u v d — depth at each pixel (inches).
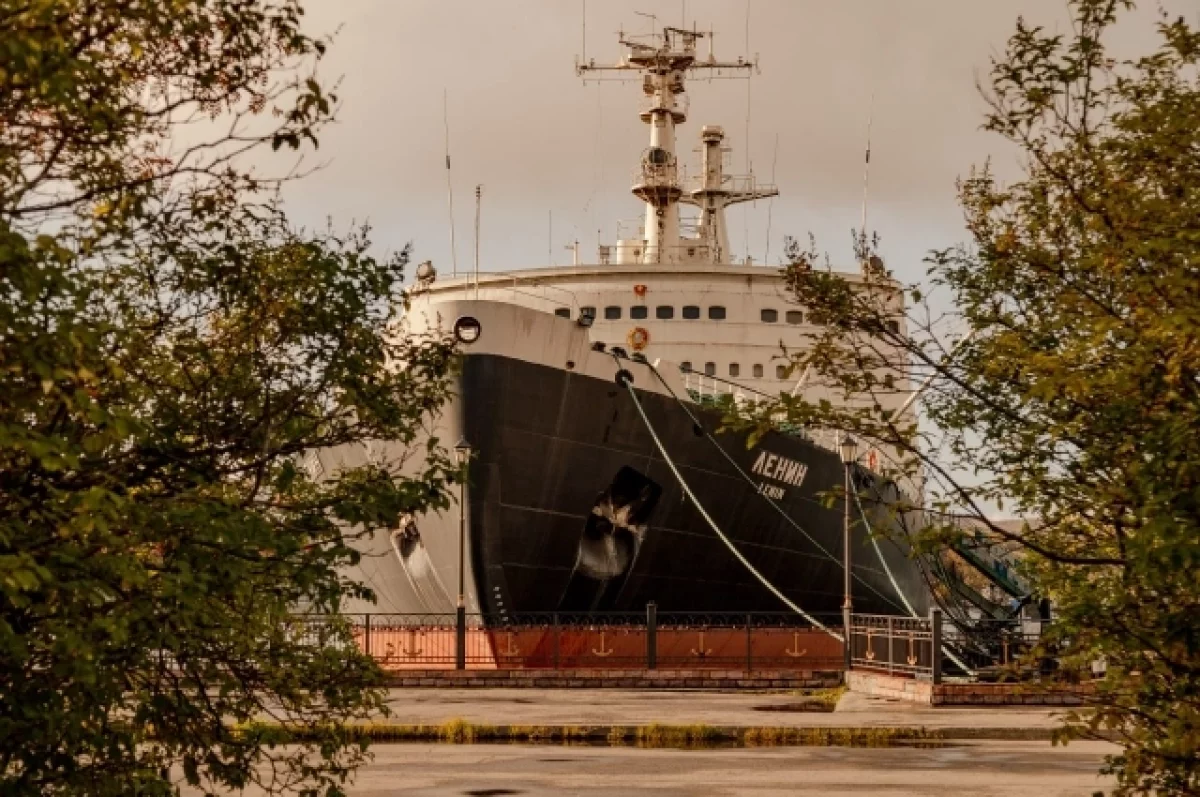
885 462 3432.6
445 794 1310.3
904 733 1872.5
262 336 746.2
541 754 1678.2
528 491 2640.3
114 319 729.0
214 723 740.7
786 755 1667.1
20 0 552.1
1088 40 711.1
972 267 762.2
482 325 2554.1
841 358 751.1
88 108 605.6
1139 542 597.0
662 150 3966.5
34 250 534.6
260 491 763.4
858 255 760.3
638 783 1395.2
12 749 629.6
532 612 2770.7
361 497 728.3
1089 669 713.6
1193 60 713.6
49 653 633.0
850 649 2773.1
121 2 604.1
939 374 749.9
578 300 3489.2
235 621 724.0
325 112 691.4
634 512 2856.8
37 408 631.8
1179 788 689.6
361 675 779.4
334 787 757.9
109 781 661.9
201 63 681.0
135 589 621.0
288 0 680.4
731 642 3036.4
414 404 783.7
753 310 3449.8
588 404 2674.7
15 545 582.2
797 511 3161.9
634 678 2763.3
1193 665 647.8
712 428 2898.6
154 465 700.0
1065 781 1403.8
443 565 2800.2
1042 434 721.6
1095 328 670.5
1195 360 609.6
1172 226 661.9
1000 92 728.3
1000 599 4237.2
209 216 722.8
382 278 759.1
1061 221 722.2
